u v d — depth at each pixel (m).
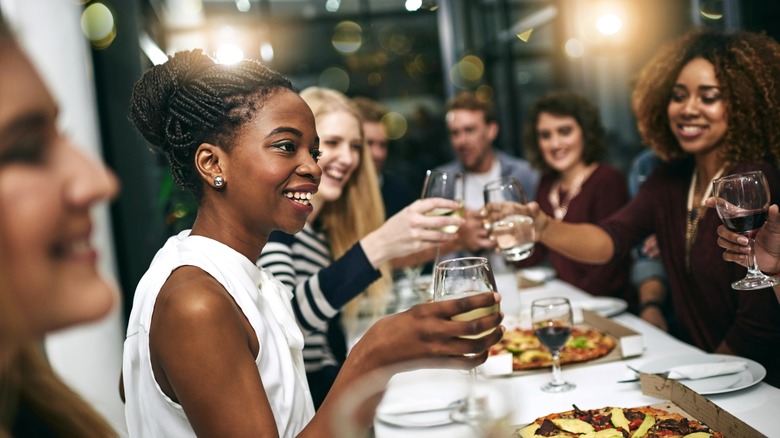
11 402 0.53
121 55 3.77
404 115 6.98
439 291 1.10
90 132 3.32
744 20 3.50
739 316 1.80
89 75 3.37
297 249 2.17
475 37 6.52
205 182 1.09
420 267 2.61
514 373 1.67
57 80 3.16
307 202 1.10
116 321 3.15
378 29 6.80
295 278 1.97
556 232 2.14
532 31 5.96
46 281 0.48
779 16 3.38
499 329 0.90
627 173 5.21
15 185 0.46
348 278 1.69
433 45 6.88
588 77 5.38
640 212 2.21
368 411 0.60
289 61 6.68
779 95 1.88
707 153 2.00
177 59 1.12
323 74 6.86
